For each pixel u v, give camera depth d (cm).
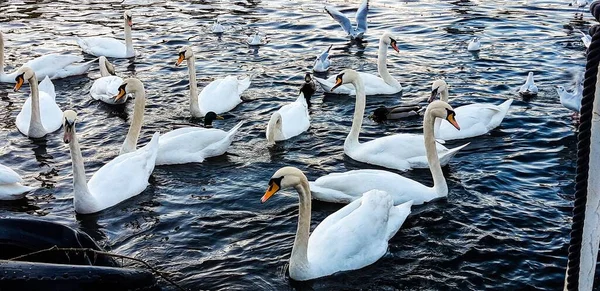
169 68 2344
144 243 1222
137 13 3144
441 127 1731
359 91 1612
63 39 2731
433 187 1403
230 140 1658
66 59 2319
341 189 1356
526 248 1182
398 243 1208
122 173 1419
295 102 1859
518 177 1487
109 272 938
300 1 3356
